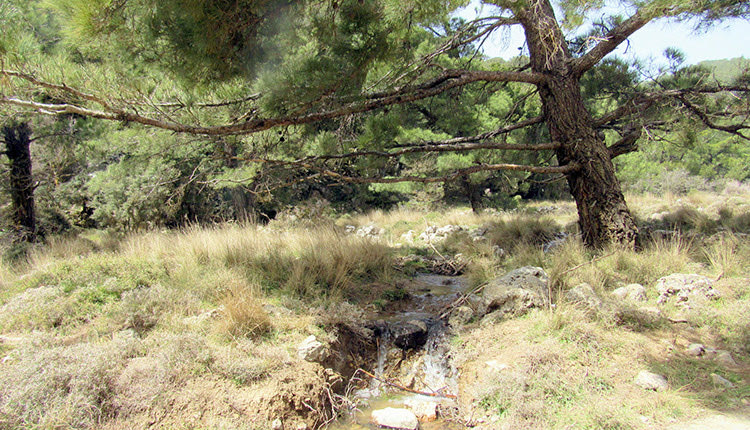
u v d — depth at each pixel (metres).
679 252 5.85
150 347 3.71
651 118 6.91
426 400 3.83
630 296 4.67
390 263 7.20
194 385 3.26
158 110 4.85
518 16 6.19
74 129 10.39
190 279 5.27
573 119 6.52
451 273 7.35
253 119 5.09
